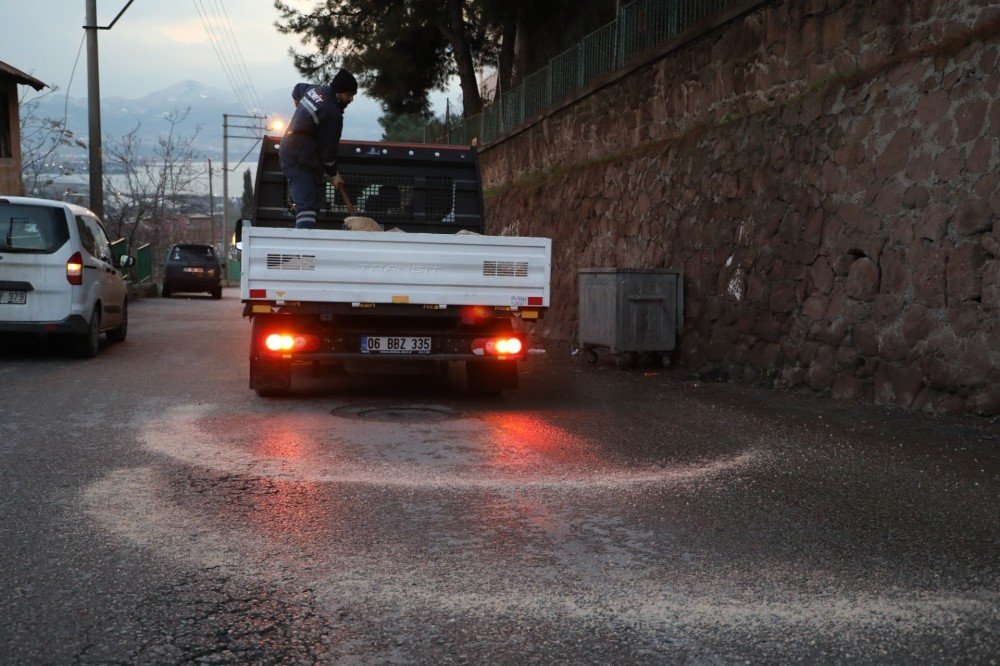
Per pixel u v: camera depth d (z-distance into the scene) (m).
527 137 20.98
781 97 10.57
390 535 4.09
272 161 10.33
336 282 7.78
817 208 9.40
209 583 3.45
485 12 25.77
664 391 9.34
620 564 3.74
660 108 13.76
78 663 2.76
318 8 29.75
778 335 9.77
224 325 17.66
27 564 3.62
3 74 24.28
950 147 7.72
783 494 4.96
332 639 2.97
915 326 7.92
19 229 10.91
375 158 10.51
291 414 7.44
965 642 3.01
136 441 6.18
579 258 15.70
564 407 8.12
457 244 7.93
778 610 3.27
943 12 8.16
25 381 9.19
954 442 6.48
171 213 49.53
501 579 3.54
